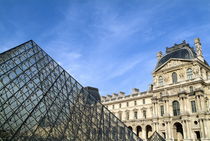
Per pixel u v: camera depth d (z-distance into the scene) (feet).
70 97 150.20
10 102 112.57
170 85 326.03
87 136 124.16
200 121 276.21
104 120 145.48
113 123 147.43
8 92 116.88
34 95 128.47
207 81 309.83
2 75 121.90
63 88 153.07
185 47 337.11
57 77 158.71
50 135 108.47
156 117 324.39
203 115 275.18
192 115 288.51
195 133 282.56
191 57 314.96
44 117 113.60
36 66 151.33
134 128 373.81
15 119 107.14
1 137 93.56
